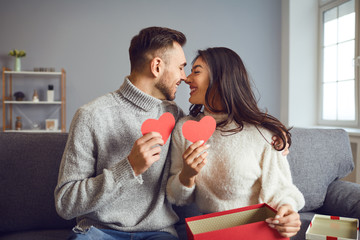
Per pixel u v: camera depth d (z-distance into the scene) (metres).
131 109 1.10
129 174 0.91
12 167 1.23
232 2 4.20
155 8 4.13
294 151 1.43
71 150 1.01
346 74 3.37
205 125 1.00
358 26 3.15
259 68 4.23
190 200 1.10
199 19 4.18
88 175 1.03
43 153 1.27
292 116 3.89
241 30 4.21
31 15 3.98
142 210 1.09
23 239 1.17
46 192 1.25
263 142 1.02
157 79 1.10
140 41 1.09
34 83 4.07
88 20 4.06
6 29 3.96
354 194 1.33
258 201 1.02
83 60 4.08
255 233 0.79
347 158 1.49
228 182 1.01
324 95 3.78
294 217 0.81
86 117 1.02
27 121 4.09
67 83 4.07
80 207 0.95
